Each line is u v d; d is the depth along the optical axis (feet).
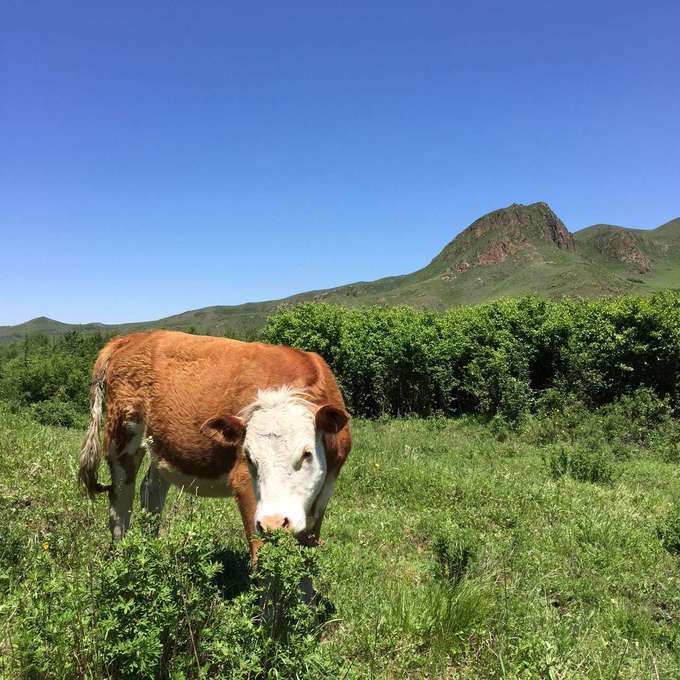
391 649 6.89
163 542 5.84
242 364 8.24
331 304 34.91
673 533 10.73
